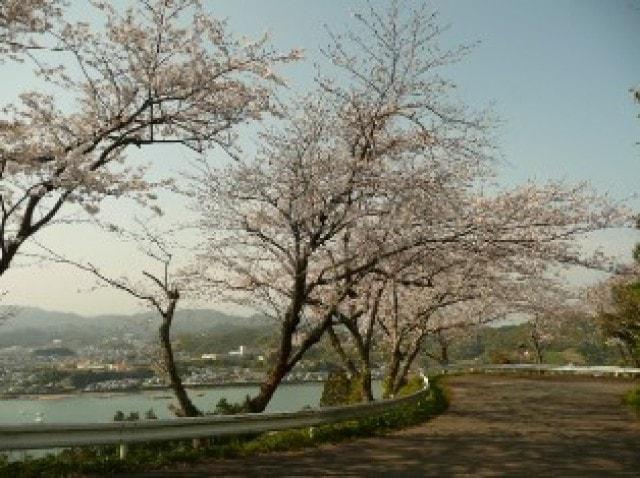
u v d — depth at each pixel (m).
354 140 14.35
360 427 13.36
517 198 15.08
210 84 11.07
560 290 26.80
